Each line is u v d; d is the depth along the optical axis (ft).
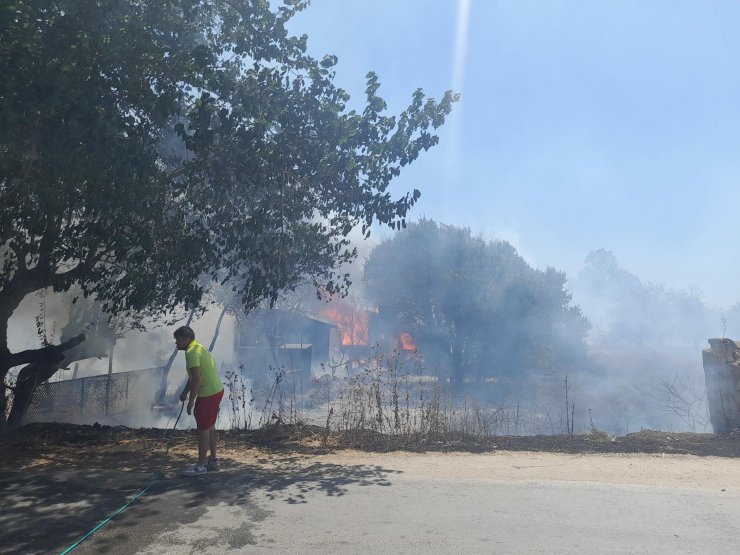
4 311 31.55
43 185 23.35
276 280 30.17
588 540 15.70
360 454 26.27
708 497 19.48
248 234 30.12
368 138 29.86
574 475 22.52
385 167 29.96
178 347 22.38
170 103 24.85
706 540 15.75
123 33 24.23
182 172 28.63
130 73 25.18
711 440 29.32
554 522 17.02
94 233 26.08
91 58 22.95
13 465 23.35
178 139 32.73
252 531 16.15
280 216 29.30
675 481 21.70
